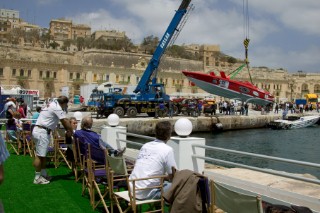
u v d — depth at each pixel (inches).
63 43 6471.5
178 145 311.9
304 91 5994.1
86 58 4313.5
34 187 332.2
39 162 342.6
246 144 1328.7
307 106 2844.5
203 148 322.3
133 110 1448.1
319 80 6058.1
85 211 269.1
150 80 1542.8
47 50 3983.8
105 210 263.1
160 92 1533.0
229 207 166.7
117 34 6835.6
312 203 254.8
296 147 1269.7
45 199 297.3
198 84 1929.1
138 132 1333.7
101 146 303.1
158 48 1526.8
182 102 1784.0
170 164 231.5
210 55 7032.5
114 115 450.0
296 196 265.4
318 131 1795.0
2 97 1053.8
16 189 325.1
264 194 288.8
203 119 1625.2
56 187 333.4
